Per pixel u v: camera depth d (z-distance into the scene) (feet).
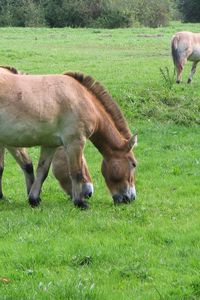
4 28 198.08
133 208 38.50
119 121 40.24
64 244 31.14
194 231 33.71
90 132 38.63
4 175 49.78
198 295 25.53
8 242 31.50
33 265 28.60
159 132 65.05
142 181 47.06
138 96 73.92
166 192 43.75
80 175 38.52
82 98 38.22
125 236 32.94
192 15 256.11
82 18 230.27
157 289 25.91
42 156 39.22
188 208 39.09
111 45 138.82
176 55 89.10
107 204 40.24
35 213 36.81
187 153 57.00
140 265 28.50
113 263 29.04
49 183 46.26
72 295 25.09
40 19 229.86
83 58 112.78
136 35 168.76
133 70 95.30
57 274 27.48
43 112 36.60
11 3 236.84
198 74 97.14
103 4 228.02
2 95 35.60
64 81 37.88
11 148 40.16
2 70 36.99
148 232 33.58
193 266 28.53
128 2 230.27
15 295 25.13
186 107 71.77
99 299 24.89
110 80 84.48
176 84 83.76
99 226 34.37
